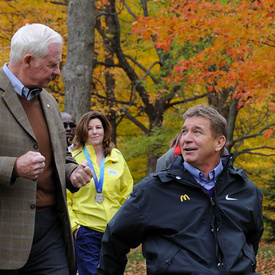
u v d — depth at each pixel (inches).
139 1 768.3
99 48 714.2
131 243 121.8
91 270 207.5
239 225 118.5
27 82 127.6
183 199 117.5
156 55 786.2
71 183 139.8
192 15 338.0
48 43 125.2
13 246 124.3
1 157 120.2
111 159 218.7
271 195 496.4
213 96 574.6
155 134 655.1
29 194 127.0
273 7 304.8
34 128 131.0
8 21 588.4
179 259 112.7
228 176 121.4
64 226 136.6
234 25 321.1
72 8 448.1
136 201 118.7
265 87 341.4
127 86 765.9
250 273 115.3
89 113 221.3
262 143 665.0
